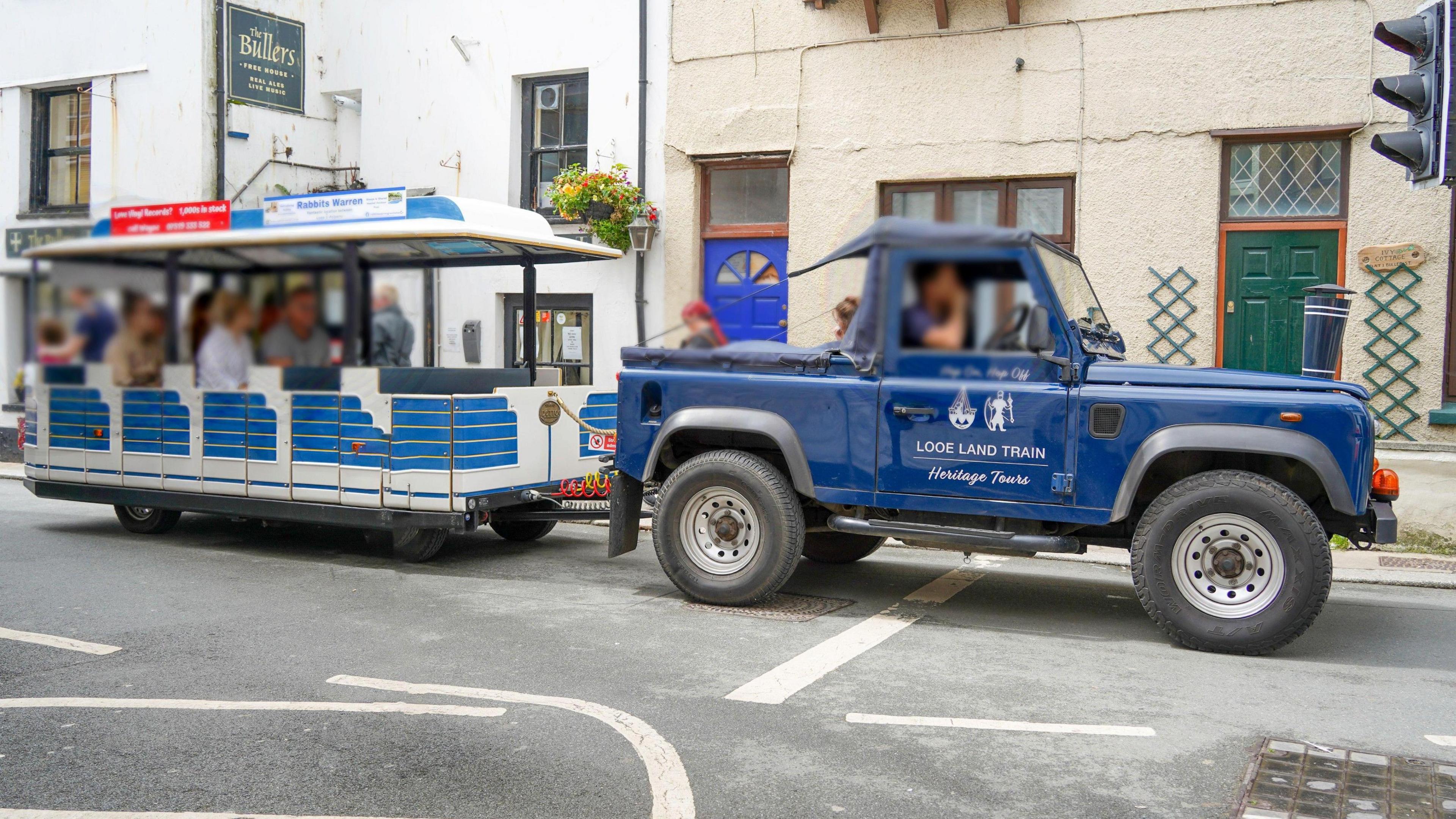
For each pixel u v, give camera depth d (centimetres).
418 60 1359
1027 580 752
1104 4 1019
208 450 821
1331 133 952
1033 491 582
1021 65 1048
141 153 1391
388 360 785
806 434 625
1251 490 543
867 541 769
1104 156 1026
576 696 475
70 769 390
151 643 562
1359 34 936
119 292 602
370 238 740
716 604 655
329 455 770
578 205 1182
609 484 814
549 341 1268
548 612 636
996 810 358
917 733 431
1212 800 367
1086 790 374
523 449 782
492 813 354
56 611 634
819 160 1138
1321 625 627
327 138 1462
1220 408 552
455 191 1345
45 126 1495
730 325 650
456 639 573
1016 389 586
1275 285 984
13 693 477
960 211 602
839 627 604
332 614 629
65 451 889
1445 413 914
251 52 1370
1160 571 561
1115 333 684
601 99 1245
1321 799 367
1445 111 600
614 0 1232
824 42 1130
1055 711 459
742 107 1169
